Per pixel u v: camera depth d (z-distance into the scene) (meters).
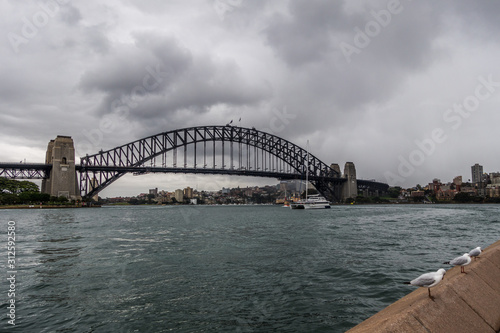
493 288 4.56
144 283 12.76
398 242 24.98
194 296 10.93
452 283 4.12
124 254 20.27
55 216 78.81
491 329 3.55
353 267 15.12
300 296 10.69
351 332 3.29
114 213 103.06
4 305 10.27
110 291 11.70
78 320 8.98
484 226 41.81
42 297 11.06
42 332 8.24
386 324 3.00
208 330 8.14
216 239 28.50
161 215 90.56
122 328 8.40
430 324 3.15
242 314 9.16
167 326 8.45
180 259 18.09
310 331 7.90
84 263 17.20
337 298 10.41
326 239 27.31
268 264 16.14
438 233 32.47
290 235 31.25
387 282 12.34
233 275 13.88
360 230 36.69
